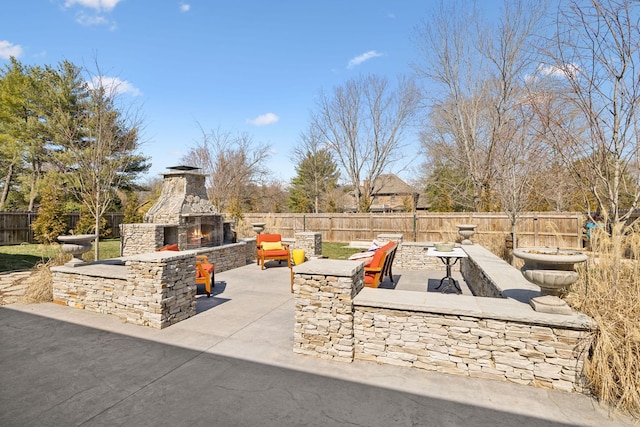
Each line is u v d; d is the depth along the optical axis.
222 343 4.52
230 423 2.79
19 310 5.96
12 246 16.62
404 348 3.87
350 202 38.44
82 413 2.93
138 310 5.22
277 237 11.27
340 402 3.11
